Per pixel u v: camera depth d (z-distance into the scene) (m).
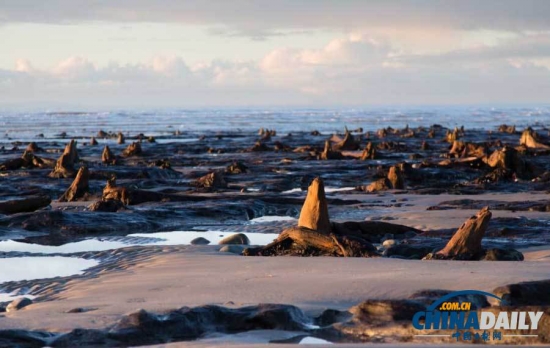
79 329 9.20
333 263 14.23
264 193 32.41
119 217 23.16
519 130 119.62
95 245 19.39
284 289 11.61
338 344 8.48
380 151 65.44
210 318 9.54
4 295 13.46
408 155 60.25
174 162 53.84
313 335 9.11
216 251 16.97
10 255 17.80
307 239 16.06
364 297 10.88
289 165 49.72
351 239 15.79
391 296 10.80
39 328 9.61
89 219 22.47
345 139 69.38
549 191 32.34
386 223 19.48
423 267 13.36
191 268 14.48
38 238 20.44
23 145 82.88
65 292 13.08
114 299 11.66
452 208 25.95
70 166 39.91
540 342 8.31
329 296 11.02
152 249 17.53
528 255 15.64
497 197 29.80
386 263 14.05
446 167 41.94
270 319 9.41
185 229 22.38
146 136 107.50
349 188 36.19
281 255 16.02
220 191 33.47
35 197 24.78
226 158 57.97
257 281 12.44
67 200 29.75
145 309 10.39
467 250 14.95
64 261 16.97
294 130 130.62
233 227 22.69
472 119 199.88
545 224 20.45
